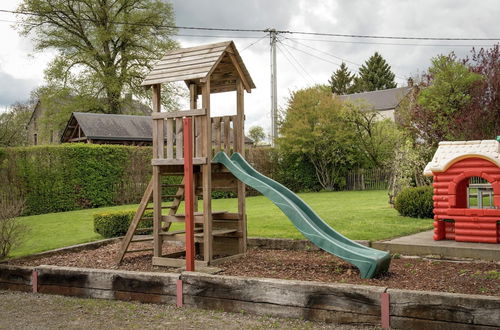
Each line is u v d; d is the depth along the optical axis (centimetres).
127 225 1033
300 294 486
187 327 472
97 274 604
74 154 1819
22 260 791
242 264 709
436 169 814
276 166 2688
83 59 3216
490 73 1722
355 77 6694
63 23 3281
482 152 800
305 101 2583
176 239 740
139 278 576
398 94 4144
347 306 463
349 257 602
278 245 854
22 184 1667
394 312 441
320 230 679
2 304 589
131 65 3366
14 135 4216
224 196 2252
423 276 596
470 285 535
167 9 3400
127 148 2002
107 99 3500
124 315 523
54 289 636
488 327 402
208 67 706
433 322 424
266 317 498
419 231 936
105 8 3244
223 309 527
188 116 715
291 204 663
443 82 1830
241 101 786
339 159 2597
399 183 1399
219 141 791
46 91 3316
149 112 3966
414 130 1889
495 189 777
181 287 551
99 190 1895
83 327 485
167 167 772
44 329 483
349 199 1881
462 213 793
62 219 1416
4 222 790
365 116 2562
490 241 771
